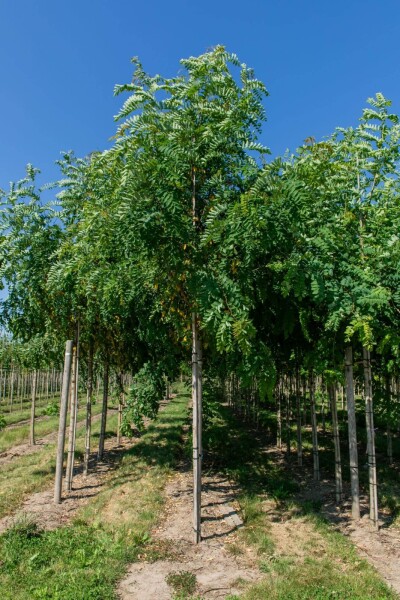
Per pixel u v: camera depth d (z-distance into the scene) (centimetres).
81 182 740
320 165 565
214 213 480
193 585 422
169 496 698
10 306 816
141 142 494
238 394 1722
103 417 990
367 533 561
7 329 840
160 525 577
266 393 514
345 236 565
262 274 561
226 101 527
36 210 753
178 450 1032
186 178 533
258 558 480
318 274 514
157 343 881
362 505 670
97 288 660
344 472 855
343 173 621
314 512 622
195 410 555
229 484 766
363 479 798
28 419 1844
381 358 709
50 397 2770
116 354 968
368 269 536
